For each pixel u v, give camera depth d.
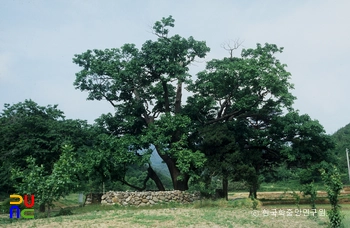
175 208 21.86
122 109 29.06
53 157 25.38
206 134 25.62
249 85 26.70
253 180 24.50
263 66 25.70
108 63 27.12
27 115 26.33
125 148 25.72
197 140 28.02
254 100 26.52
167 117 26.45
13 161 24.77
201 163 23.97
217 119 28.97
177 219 16.31
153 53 26.50
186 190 26.30
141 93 29.33
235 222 15.43
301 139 28.00
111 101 28.81
